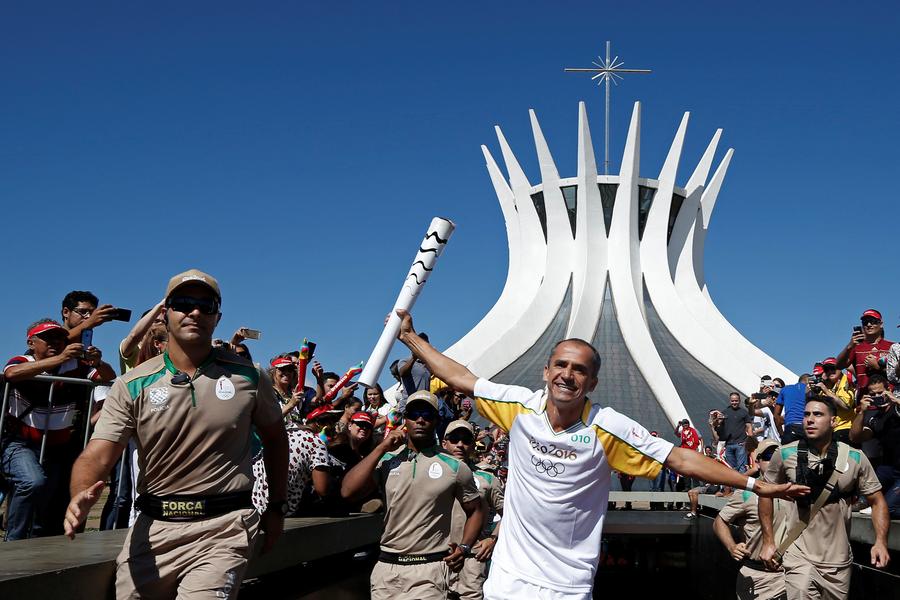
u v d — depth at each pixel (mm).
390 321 5020
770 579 7699
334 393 8133
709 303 46438
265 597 6965
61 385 6621
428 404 6508
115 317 6648
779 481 7008
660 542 20219
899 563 8172
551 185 45719
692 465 4121
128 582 4195
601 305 44656
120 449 4137
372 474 6516
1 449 6207
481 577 8688
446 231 5137
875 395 8680
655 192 46562
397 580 6488
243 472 4352
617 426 4180
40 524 6543
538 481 4234
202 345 4273
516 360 43562
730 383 41938
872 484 6820
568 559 4250
